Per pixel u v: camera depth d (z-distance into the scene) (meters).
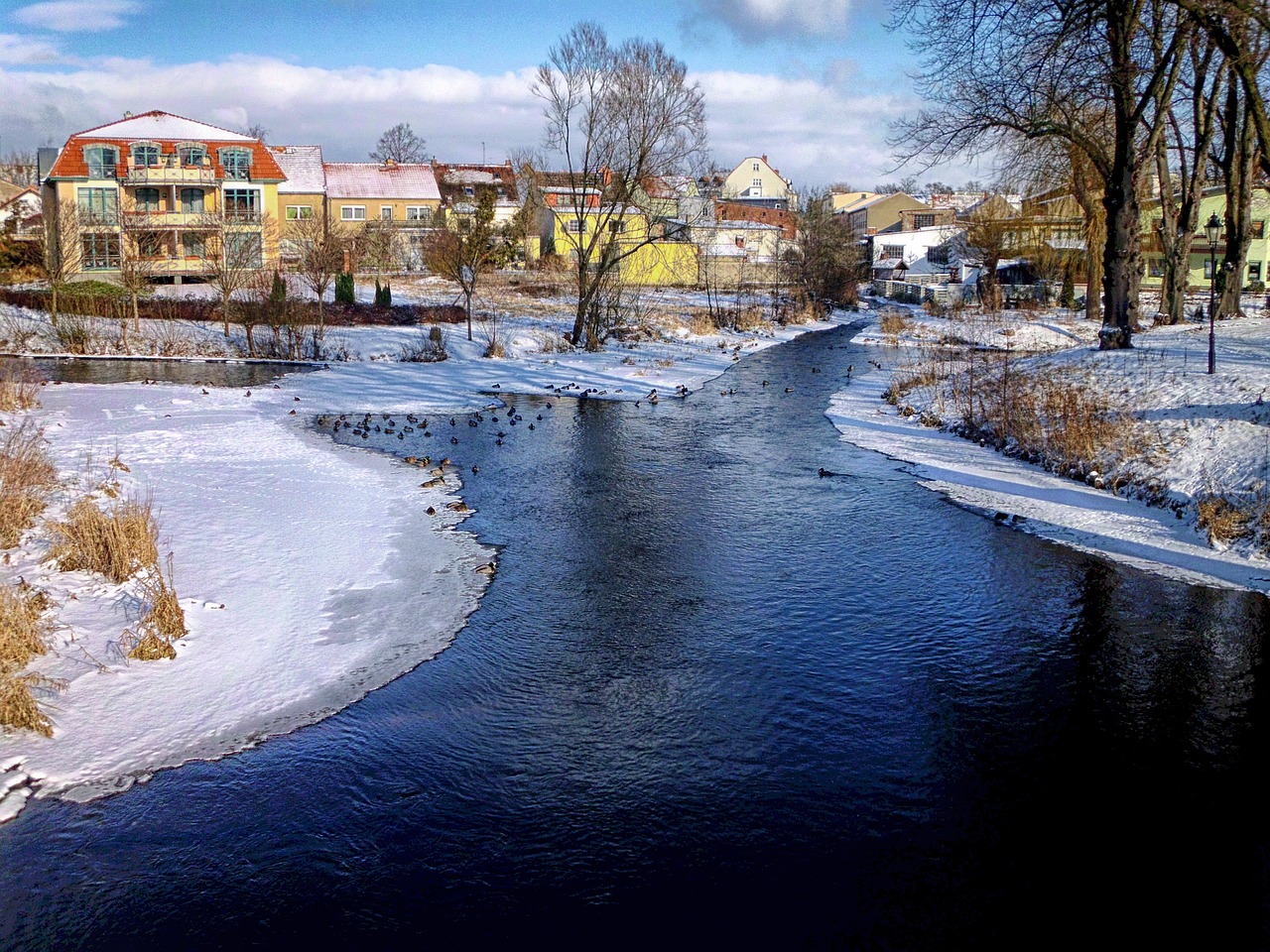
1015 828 6.56
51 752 7.07
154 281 44.25
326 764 7.15
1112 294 24.50
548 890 5.87
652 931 5.54
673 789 6.94
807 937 5.51
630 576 11.21
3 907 5.60
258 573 10.58
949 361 28.20
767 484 15.67
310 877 5.94
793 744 7.60
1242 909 5.77
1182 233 29.66
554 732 7.70
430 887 5.88
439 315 36.91
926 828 6.55
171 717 7.62
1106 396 17.94
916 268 83.88
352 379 25.81
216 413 19.97
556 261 62.34
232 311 33.38
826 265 57.00
